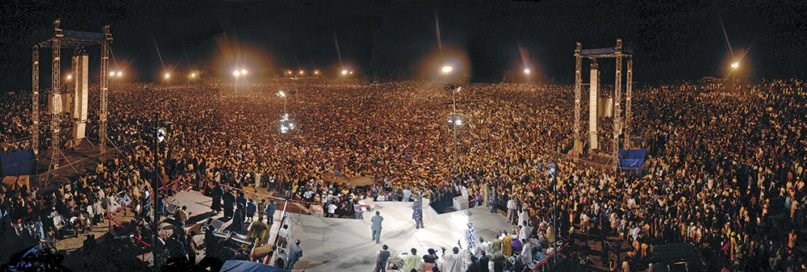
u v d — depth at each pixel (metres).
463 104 78.31
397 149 52.53
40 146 42.88
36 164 35.94
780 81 65.50
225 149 46.16
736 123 47.69
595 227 30.95
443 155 49.88
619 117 42.34
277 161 42.50
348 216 31.20
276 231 27.27
